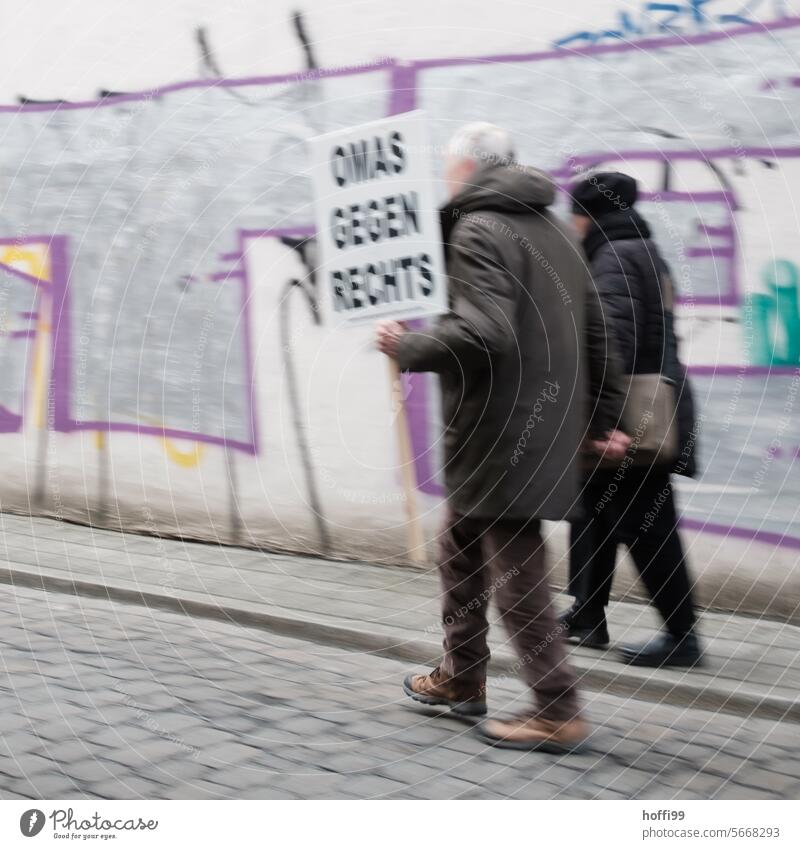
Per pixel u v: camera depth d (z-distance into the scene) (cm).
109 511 661
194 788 316
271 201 598
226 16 604
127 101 640
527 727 346
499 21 533
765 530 488
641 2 502
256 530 614
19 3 671
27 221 676
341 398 586
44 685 400
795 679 403
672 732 365
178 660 436
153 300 639
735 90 486
